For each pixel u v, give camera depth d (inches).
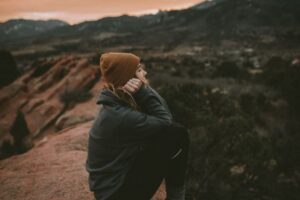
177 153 94.7
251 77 1644.9
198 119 382.0
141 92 92.0
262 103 1061.8
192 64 2760.8
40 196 161.0
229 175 346.6
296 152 593.3
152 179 93.7
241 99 1002.1
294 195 449.1
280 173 534.9
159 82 1081.4
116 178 92.7
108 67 91.3
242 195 353.7
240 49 7485.2
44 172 188.2
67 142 240.4
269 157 407.2
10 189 171.5
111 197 93.6
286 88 1144.8
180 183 100.4
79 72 895.1
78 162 200.1
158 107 92.0
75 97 771.4
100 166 94.7
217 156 343.0
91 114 555.5
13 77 1298.0
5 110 772.6
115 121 89.3
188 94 466.0
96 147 94.0
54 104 770.2
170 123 92.2
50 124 718.5
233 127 376.5
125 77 91.4
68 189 164.2
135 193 93.0
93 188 96.7
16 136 668.1
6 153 613.3
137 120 88.6
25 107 783.1
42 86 902.4
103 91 93.8
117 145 91.4
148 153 92.7
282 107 1063.6
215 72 1861.5
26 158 214.2
